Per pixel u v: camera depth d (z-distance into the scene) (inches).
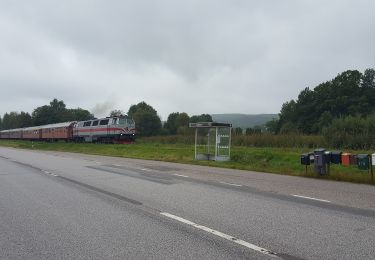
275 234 283.6
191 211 366.3
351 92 3157.0
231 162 971.3
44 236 283.0
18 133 3572.8
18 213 362.6
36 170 788.6
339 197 451.2
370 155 617.9
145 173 727.1
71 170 786.8
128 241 267.9
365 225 311.1
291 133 1517.0
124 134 1916.8
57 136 2613.2
